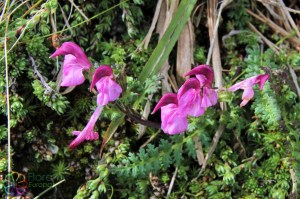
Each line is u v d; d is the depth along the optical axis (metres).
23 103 0.40
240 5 0.43
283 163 0.40
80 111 0.41
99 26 0.42
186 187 0.41
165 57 0.40
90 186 0.39
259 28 0.44
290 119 0.41
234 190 0.40
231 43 0.43
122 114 0.39
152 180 0.40
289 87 0.40
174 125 0.37
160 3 0.42
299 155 0.39
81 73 0.37
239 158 0.41
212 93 0.38
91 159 0.41
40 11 0.40
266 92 0.40
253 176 0.40
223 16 0.44
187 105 0.37
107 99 0.37
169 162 0.40
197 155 0.41
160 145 0.40
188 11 0.41
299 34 0.44
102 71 0.37
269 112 0.40
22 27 0.40
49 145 0.40
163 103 0.37
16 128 0.40
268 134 0.40
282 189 0.40
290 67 0.42
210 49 0.42
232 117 0.40
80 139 0.38
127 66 0.42
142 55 0.42
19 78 0.40
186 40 0.42
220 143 0.41
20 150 0.40
